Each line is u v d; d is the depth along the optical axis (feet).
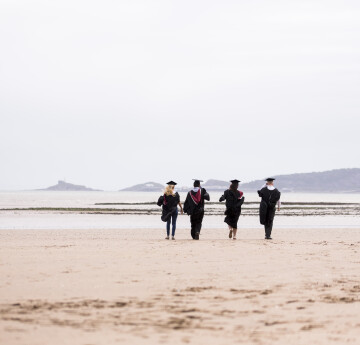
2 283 33.47
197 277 36.65
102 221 126.41
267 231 70.03
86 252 50.08
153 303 28.37
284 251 52.80
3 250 51.70
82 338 21.49
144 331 22.71
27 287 32.30
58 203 366.63
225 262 44.06
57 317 25.00
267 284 34.27
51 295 30.09
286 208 257.14
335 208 263.49
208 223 119.03
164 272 38.60
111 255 47.85
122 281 34.73
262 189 69.36
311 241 66.95
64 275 36.60
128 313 26.04
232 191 68.13
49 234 81.20
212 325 23.86
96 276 36.45
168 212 67.92
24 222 120.06
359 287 33.71
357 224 119.85
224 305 28.04
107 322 24.20
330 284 34.60
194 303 28.48
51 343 20.74
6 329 22.67
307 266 42.50
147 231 90.07
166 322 24.34
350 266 42.93
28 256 46.62
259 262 44.34
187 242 63.05
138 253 49.62
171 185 68.13
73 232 86.02
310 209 243.40
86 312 26.12
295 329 23.27
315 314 26.18
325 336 22.16
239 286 33.47
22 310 26.32
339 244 61.77
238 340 21.44
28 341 20.95
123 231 89.45
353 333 22.68
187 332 22.62
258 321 24.67
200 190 68.03
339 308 27.55
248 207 261.24
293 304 28.40
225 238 76.33
